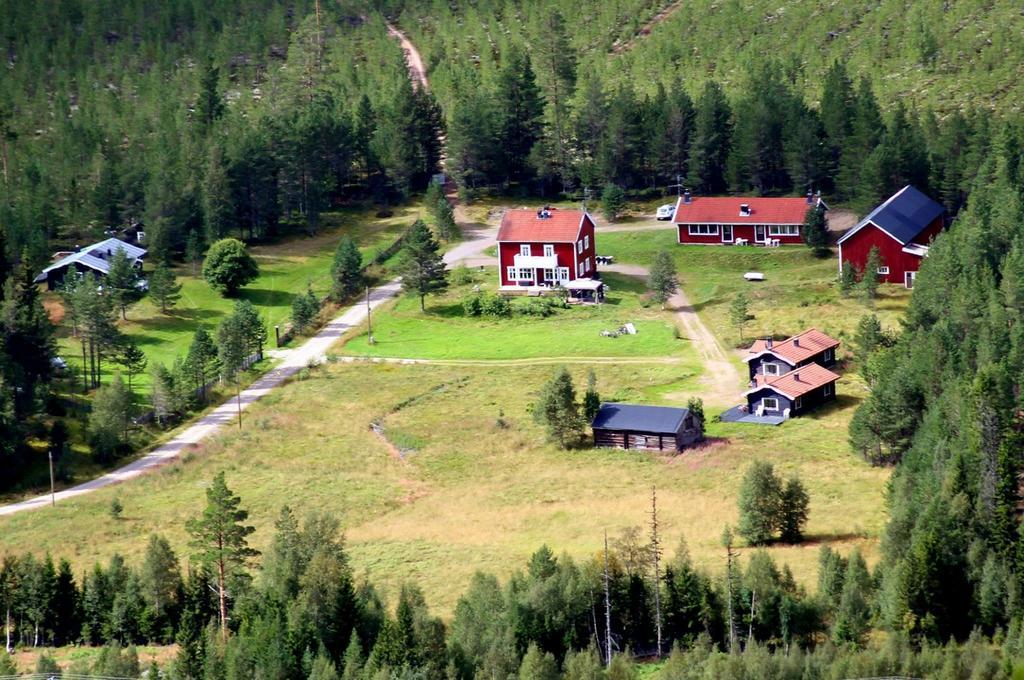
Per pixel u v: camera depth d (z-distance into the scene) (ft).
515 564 395.34
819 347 526.16
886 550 367.86
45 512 463.01
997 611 344.08
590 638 349.61
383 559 406.00
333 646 350.23
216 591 379.76
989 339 460.96
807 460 453.17
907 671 321.11
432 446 494.18
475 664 336.08
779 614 345.72
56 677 342.23
